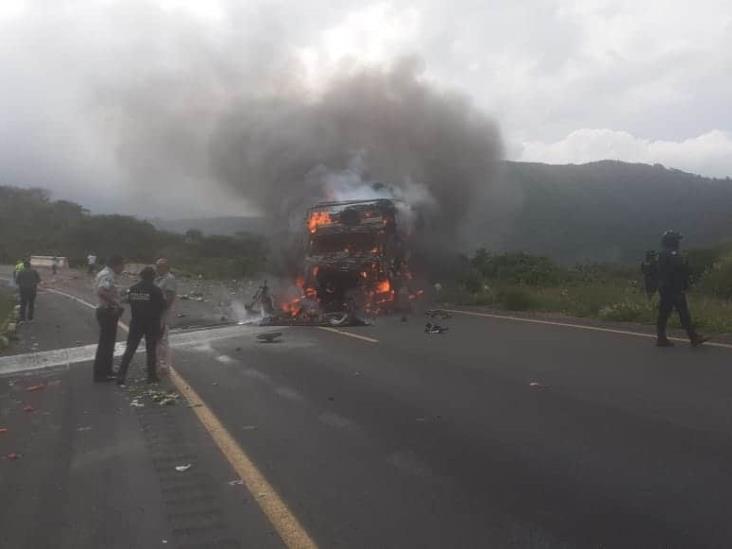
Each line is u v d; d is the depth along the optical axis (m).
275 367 9.66
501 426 6.05
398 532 3.96
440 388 7.74
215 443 5.89
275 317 16.55
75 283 36.75
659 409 6.36
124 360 8.78
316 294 16.91
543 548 3.69
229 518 4.27
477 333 12.45
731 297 16.39
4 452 5.86
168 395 7.91
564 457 5.15
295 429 6.25
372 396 7.49
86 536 4.05
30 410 7.46
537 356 9.57
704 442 5.35
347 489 4.68
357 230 17.06
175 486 4.87
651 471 4.77
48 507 4.54
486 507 4.27
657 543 3.69
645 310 13.23
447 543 3.79
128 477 5.09
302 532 4.00
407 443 5.68
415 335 12.55
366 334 13.02
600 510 4.16
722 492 4.34
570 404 6.71
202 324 16.11
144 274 8.79
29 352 12.12
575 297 16.70
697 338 9.68
